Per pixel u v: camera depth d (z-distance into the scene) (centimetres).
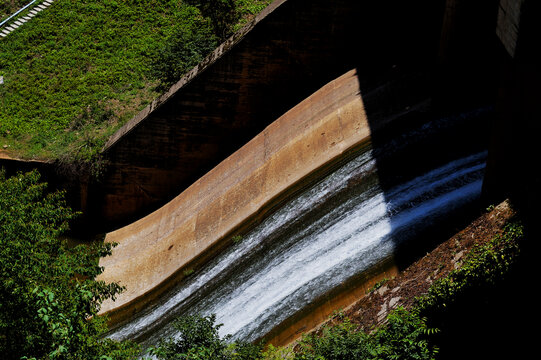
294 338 3180
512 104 2792
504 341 2162
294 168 3844
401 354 2195
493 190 3014
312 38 4034
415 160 3522
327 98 4047
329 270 3306
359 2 3928
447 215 3203
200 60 4384
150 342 3681
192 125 4188
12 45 4834
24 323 2192
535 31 2603
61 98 4553
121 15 4909
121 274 4012
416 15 3975
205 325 2642
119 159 4234
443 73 3700
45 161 4200
